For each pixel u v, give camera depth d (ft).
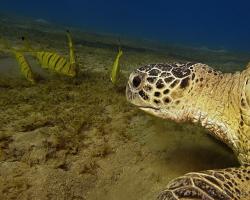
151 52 4.77
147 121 1.63
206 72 1.05
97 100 1.85
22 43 3.52
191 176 0.76
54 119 1.59
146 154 1.35
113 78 2.07
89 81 2.19
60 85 2.06
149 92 1.08
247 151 0.91
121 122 1.61
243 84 0.93
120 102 1.83
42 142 1.37
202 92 1.03
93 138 1.46
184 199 0.70
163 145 1.41
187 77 1.05
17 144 1.36
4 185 1.14
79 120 1.58
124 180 1.22
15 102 1.77
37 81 2.15
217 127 1.02
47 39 4.27
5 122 1.54
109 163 1.30
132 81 1.13
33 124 1.52
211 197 0.71
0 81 2.08
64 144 1.37
